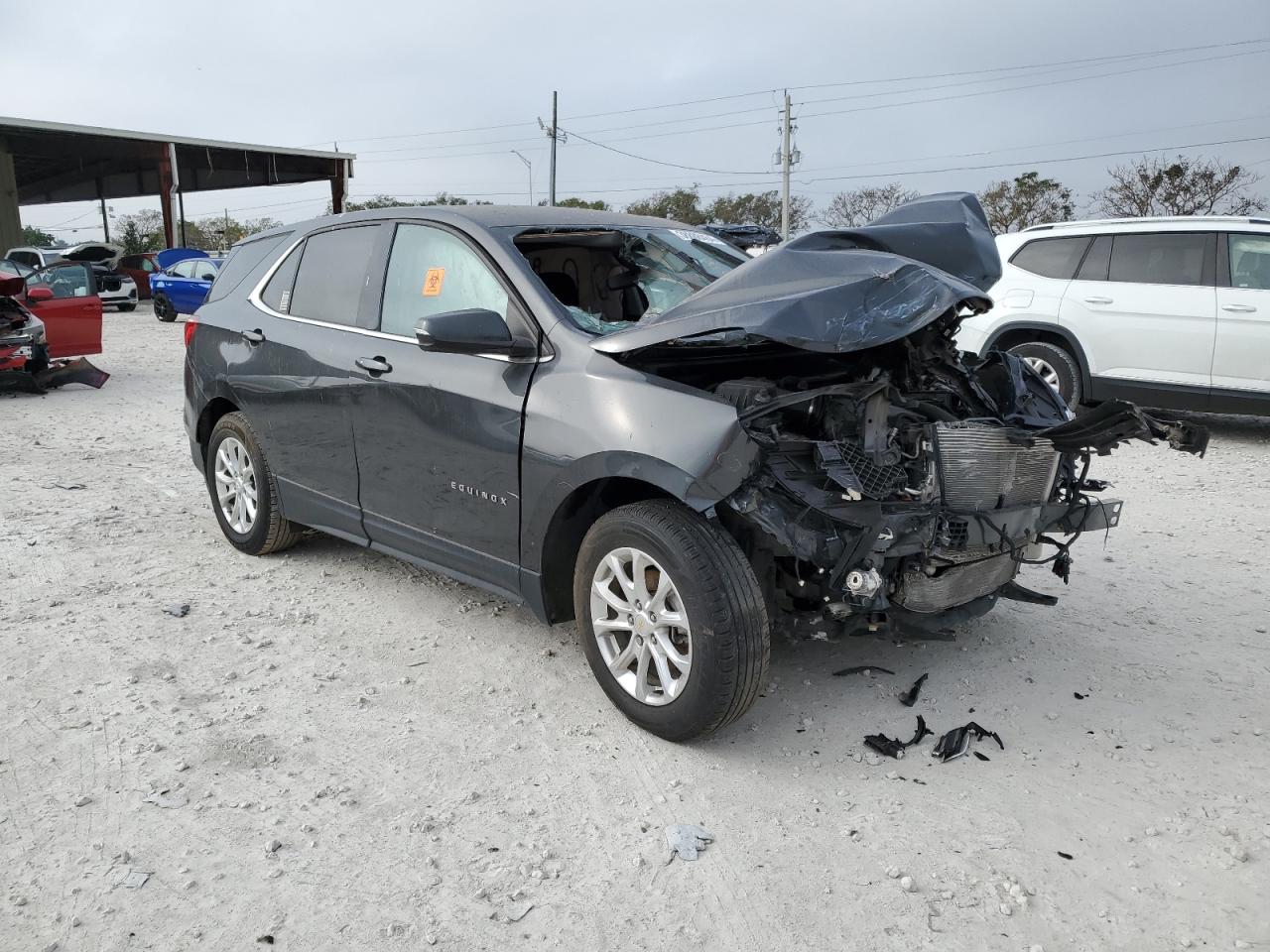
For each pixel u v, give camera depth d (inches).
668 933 92.8
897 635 130.2
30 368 427.2
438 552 153.5
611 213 175.5
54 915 93.8
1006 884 99.5
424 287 155.8
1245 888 99.2
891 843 106.7
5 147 1251.2
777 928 93.5
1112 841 107.0
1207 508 244.2
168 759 122.1
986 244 148.1
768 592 128.7
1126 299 325.1
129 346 656.4
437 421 145.9
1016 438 126.6
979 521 123.4
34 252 1138.0
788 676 146.6
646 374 125.0
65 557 199.3
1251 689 143.5
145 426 356.8
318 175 1603.1
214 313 201.3
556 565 137.6
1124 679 146.5
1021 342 352.2
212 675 145.7
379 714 134.6
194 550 205.2
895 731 130.7
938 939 92.0
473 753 124.6
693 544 116.6
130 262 1195.9
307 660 151.3
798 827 109.4
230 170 1465.3
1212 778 119.6
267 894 97.4
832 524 114.6
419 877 100.4
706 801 114.3
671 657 122.5
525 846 105.8
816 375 136.7
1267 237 305.4
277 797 114.3
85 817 109.8
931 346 144.9
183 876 100.0
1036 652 156.3
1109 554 206.5
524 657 152.9
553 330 135.0
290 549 203.8
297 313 180.2
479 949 90.5
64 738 126.9
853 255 125.6
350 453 165.0
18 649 153.9
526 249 152.9
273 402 180.5
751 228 769.6
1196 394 315.3
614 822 110.2
